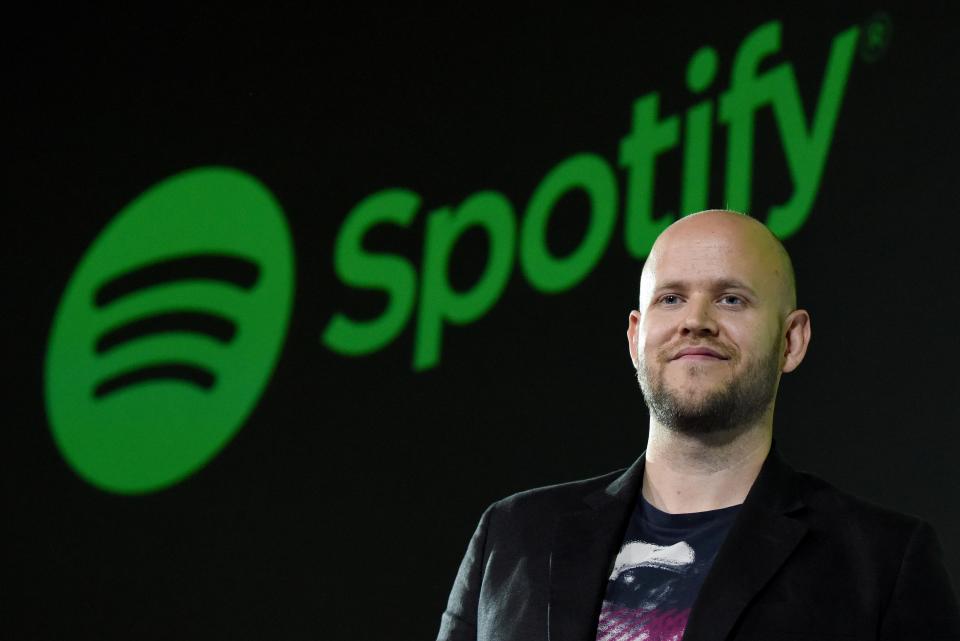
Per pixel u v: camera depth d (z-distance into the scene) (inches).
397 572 302.7
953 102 287.4
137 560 312.3
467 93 323.9
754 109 301.1
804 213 292.8
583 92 315.9
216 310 323.0
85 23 340.8
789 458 283.9
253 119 331.0
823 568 135.6
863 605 132.3
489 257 314.0
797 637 130.6
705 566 139.0
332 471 310.7
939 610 132.4
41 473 319.9
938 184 284.8
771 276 145.6
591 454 297.3
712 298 143.3
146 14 339.3
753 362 141.3
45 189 333.4
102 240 329.4
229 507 312.5
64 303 327.6
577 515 149.2
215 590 308.7
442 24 328.5
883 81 292.8
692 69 308.7
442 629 154.9
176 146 332.2
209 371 319.9
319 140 327.9
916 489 274.2
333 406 313.9
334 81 330.3
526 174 315.9
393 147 324.8
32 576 314.3
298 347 318.3
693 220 149.5
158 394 320.2
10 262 330.6
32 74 339.6
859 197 289.6
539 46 321.4
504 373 307.0
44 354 325.1
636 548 144.2
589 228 308.5
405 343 313.9
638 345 149.9
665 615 136.1
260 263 323.6
